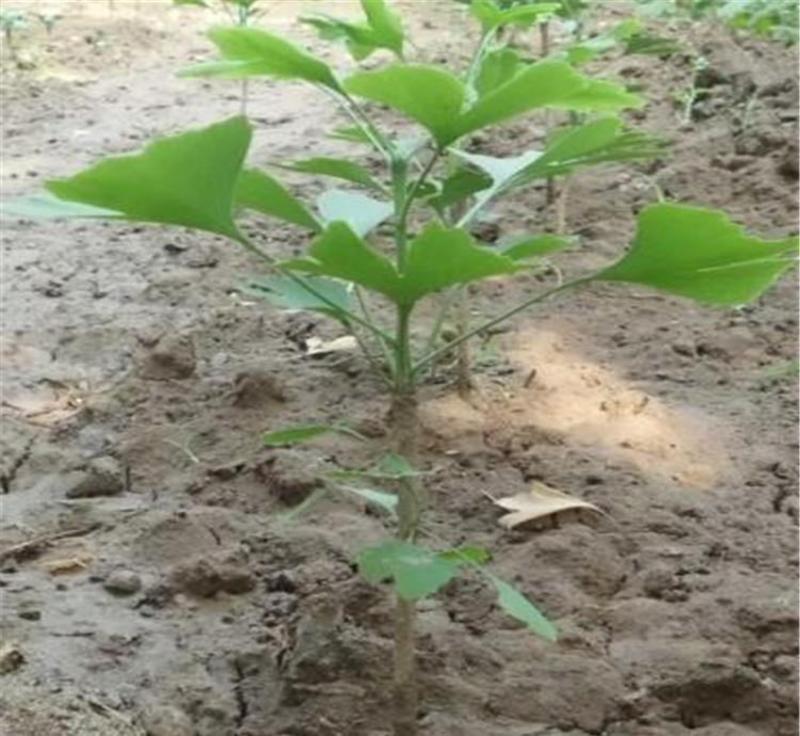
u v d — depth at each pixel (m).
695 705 0.58
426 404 0.87
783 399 0.90
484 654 0.61
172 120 1.73
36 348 1.02
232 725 0.58
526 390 0.90
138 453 0.83
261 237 1.23
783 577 0.68
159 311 1.08
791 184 1.24
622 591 0.68
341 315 0.52
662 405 0.89
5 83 1.93
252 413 0.88
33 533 0.75
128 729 0.57
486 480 0.79
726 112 1.47
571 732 0.57
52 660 0.62
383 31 0.55
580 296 1.05
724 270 0.48
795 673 0.60
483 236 1.17
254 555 0.71
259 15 2.08
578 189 1.27
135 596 0.68
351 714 0.58
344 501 0.76
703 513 0.75
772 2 1.36
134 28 2.24
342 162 0.53
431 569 0.46
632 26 0.91
